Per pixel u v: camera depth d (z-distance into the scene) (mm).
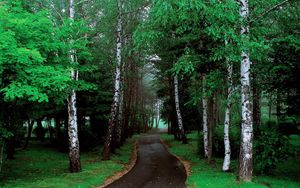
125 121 40938
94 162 20391
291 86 14852
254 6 13297
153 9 10875
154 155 26078
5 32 10555
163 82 40781
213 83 16797
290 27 14258
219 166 18719
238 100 17344
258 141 14484
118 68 22766
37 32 12836
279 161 14094
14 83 11039
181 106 37531
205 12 10938
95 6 22422
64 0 20047
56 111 25359
